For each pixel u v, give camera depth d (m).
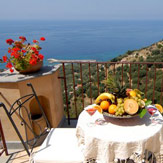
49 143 2.06
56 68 2.89
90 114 1.85
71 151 1.90
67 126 3.26
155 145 1.65
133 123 1.78
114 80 1.83
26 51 2.59
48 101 2.83
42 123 2.84
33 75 2.54
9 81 2.34
